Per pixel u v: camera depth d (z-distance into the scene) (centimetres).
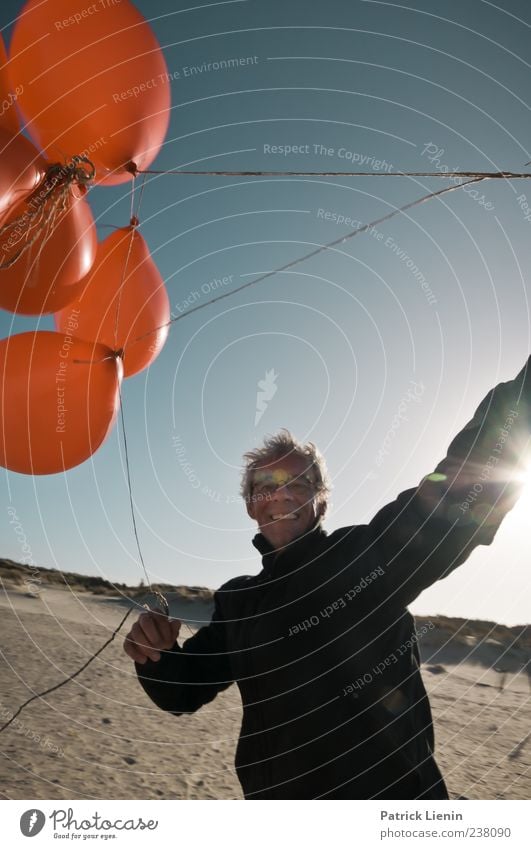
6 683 1015
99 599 2069
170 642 202
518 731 1064
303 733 166
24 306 235
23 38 224
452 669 1612
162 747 816
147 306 263
